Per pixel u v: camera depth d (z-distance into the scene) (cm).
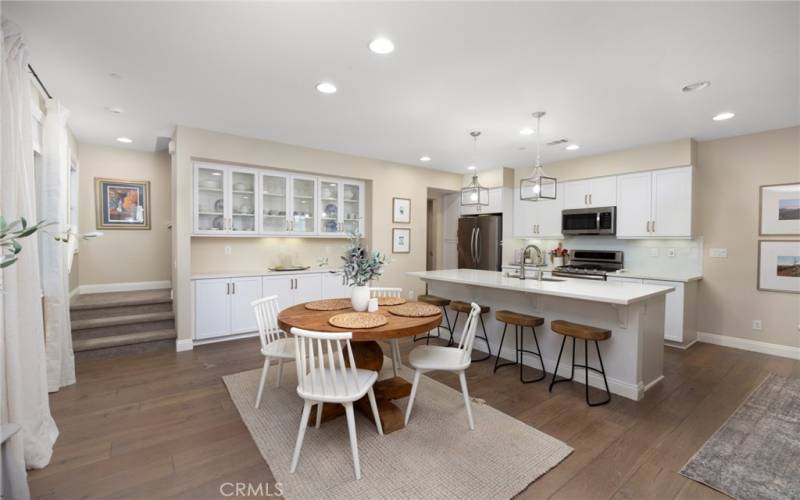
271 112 353
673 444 223
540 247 604
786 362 372
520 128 396
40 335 215
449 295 455
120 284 503
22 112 213
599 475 194
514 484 185
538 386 311
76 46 234
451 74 271
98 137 444
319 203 523
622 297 266
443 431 235
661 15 199
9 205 193
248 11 199
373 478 189
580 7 193
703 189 444
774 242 398
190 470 197
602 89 295
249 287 453
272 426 240
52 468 197
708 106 329
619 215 489
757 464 204
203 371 340
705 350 412
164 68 264
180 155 396
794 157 385
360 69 264
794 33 213
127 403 274
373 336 215
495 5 192
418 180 609
